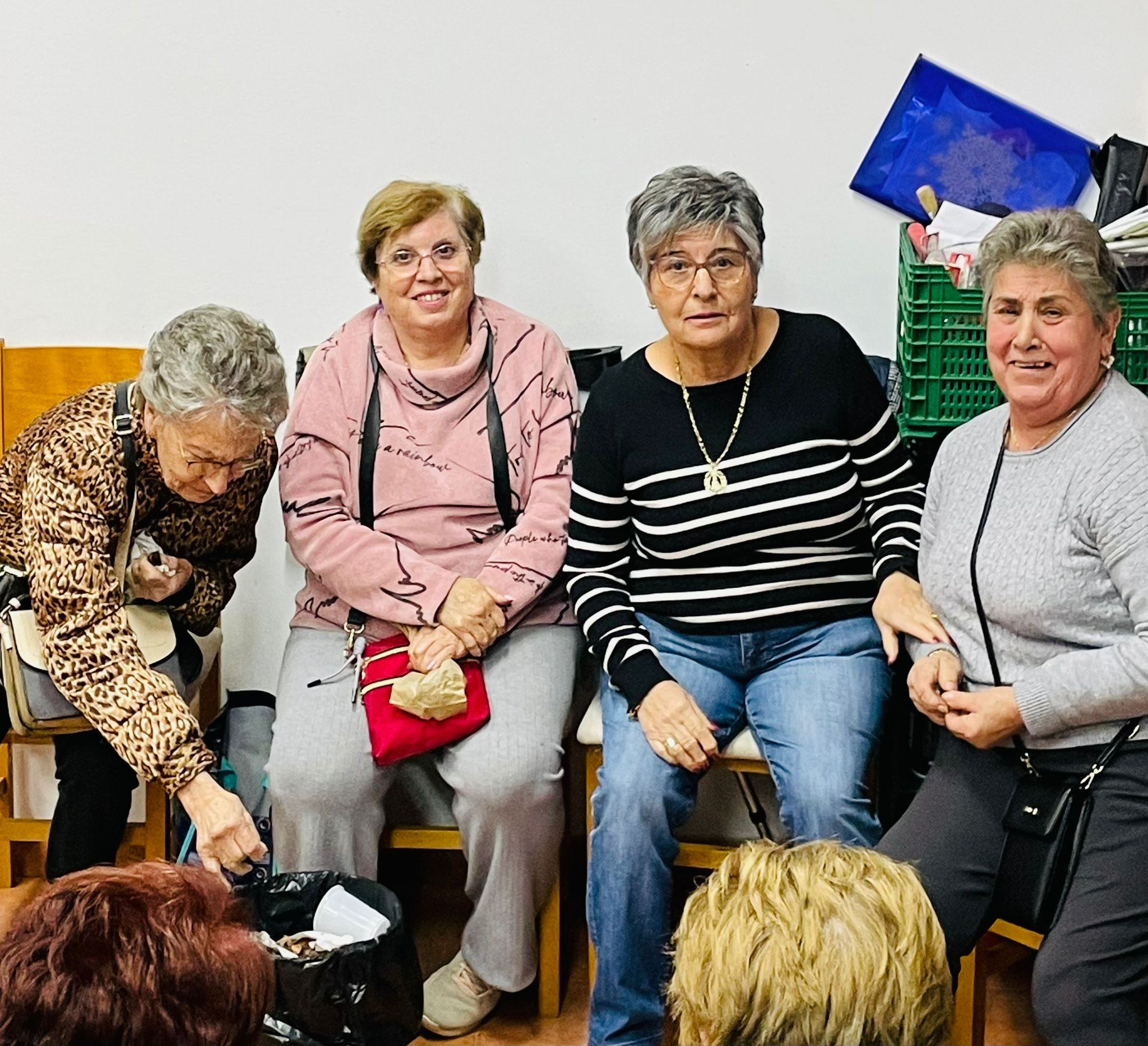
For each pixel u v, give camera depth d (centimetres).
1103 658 174
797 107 248
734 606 218
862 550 222
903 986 104
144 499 212
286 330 267
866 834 200
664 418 218
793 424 215
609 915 206
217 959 99
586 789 243
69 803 216
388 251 224
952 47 244
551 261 260
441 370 229
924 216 249
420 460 231
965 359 223
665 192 208
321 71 255
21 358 252
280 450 252
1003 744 186
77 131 260
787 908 107
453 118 255
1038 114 245
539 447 234
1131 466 174
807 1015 103
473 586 225
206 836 196
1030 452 184
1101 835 175
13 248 265
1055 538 178
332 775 216
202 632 234
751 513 215
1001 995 232
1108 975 169
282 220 262
